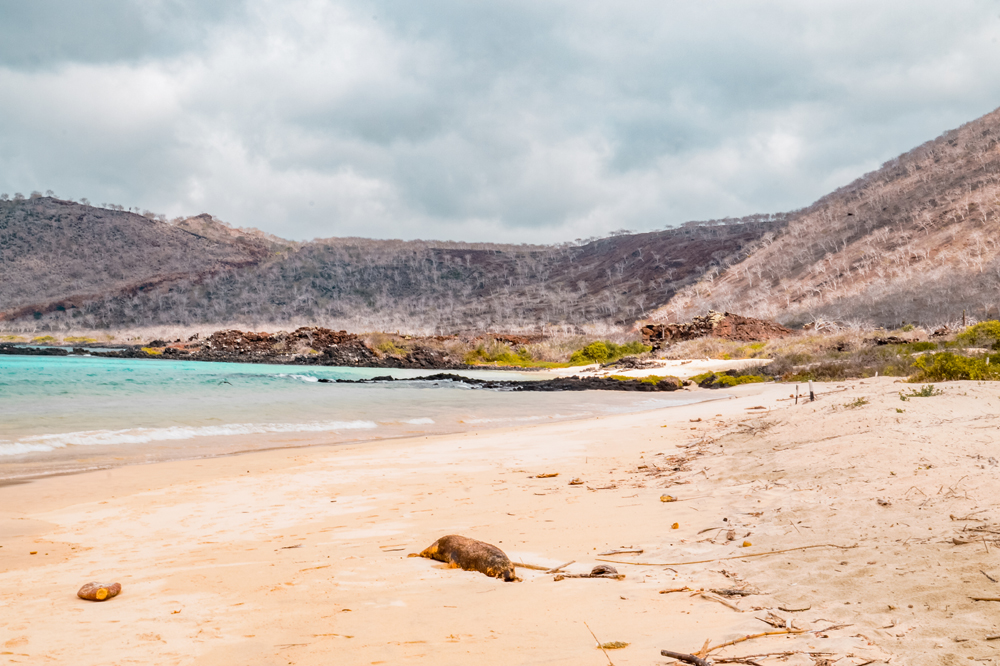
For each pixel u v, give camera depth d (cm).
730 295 17438
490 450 1226
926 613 320
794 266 17375
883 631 306
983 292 10444
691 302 18300
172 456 1230
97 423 1681
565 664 294
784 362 4012
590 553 505
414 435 1616
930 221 14975
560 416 2169
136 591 441
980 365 1365
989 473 557
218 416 1938
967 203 14612
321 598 413
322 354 8144
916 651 280
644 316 18612
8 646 335
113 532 657
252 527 670
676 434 1301
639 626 343
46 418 1748
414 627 354
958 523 453
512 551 522
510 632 341
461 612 378
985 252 11912
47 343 15800
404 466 1064
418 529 625
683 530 554
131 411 1997
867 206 18900
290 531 644
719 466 831
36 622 374
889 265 13500
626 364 5759
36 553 571
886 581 371
